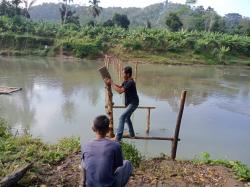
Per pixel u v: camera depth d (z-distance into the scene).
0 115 13.86
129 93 8.05
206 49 49.25
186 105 18.23
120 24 68.44
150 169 6.91
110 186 4.16
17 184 5.51
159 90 22.55
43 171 6.15
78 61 41.81
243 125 14.89
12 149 7.02
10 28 51.19
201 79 29.70
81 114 14.65
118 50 47.34
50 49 47.00
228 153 11.14
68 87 21.58
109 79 7.84
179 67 40.25
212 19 76.75
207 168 7.16
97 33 51.97
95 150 4.23
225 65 46.03
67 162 6.69
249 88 26.11
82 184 4.30
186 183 6.31
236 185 6.32
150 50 47.84
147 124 12.73
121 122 8.11
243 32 68.19
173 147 8.26
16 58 41.59
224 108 18.20
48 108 15.53
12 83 22.31
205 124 14.57
